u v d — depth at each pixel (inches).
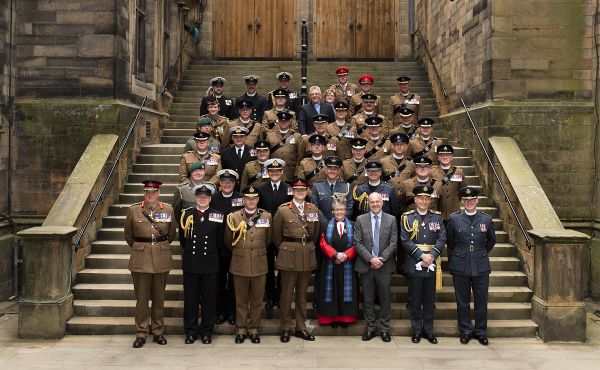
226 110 443.5
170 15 618.8
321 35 768.3
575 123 430.0
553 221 345.7
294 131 379.2
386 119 416.2
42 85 431.2
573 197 430.6
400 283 357.4
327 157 339.3
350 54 766.5
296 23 763.4
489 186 423.5
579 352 297.9
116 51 431.2
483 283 309.6
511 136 429.1
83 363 274.5
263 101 440.1
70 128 427.2
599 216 422.0
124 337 315.0
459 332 319.0
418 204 310.7
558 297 317.4
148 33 520.1
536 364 278.7
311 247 306.2
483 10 452.1
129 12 457.7
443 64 575.8
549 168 430.0
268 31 765.9
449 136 524.4
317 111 418.6
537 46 433.1
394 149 353.1
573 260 318.0
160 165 452.4
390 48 767.1
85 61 430.9
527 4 433.1
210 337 305.7
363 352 292.0
